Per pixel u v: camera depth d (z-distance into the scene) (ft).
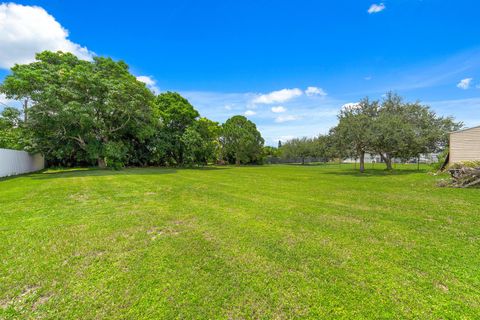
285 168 80.02
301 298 6.88
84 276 8.04
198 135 78.59
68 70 47.37
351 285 7.53
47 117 45.47
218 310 6.38
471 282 7.71
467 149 45.75
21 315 6.14
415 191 26.27
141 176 41.88
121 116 57.00
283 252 9.96
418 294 7.06
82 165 67.31
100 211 16.78
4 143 51.01
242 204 19.16
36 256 9.52
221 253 9.86
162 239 11.43
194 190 26.27
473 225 13.74
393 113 59.06
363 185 31.53
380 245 10.75
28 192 24.34
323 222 14.25
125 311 6.31
